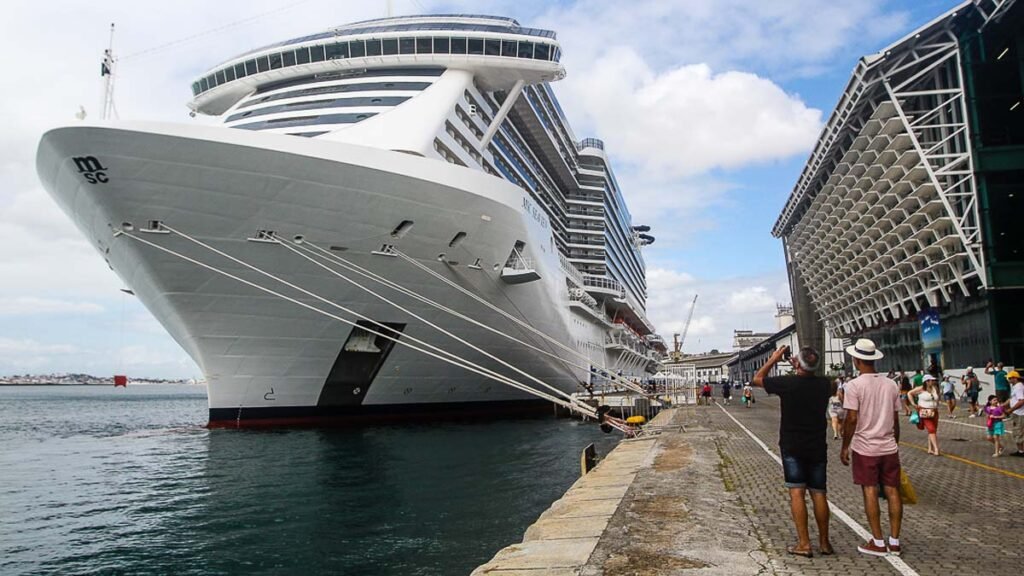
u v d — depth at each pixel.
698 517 7.35
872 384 5.84
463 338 28.00
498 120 30.64
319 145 19.39
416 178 21.20
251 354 23.78
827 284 49.22
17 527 13.29
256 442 23.88
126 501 15.59
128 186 18.36
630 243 70.69
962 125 27.81
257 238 20.28
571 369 39.44
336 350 24.92
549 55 29.05
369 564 10.69
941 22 27.09
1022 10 25.50
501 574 5.36
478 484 17.19
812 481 5.74
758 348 101.94
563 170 48.78
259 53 28.94
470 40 28.06
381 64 28.64
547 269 31.97
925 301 35.28
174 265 20.42
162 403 100.06
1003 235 27.11
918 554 5.70
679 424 22.39
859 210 36.38
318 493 16.05
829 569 5.29
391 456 21.62
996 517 7.15
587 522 7.34
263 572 10.43
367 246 21.89
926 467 10.88
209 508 14.69
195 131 17.91
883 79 28.91
